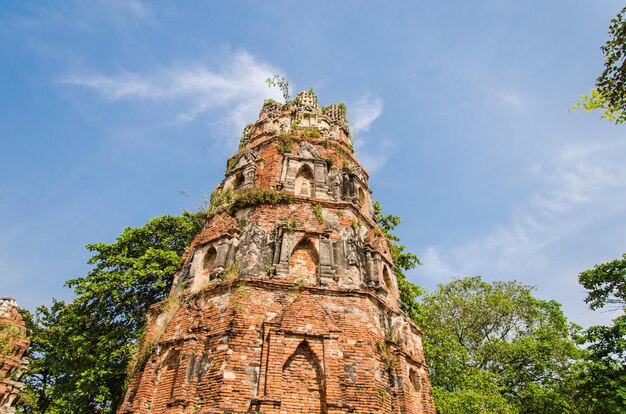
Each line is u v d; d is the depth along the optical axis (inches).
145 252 1043.9
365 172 939.3
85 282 967.0
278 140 844.6
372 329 590.9
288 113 988.6
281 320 556.1
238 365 513.0
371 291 676.1
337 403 496.4
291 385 518.6
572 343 1177.4
